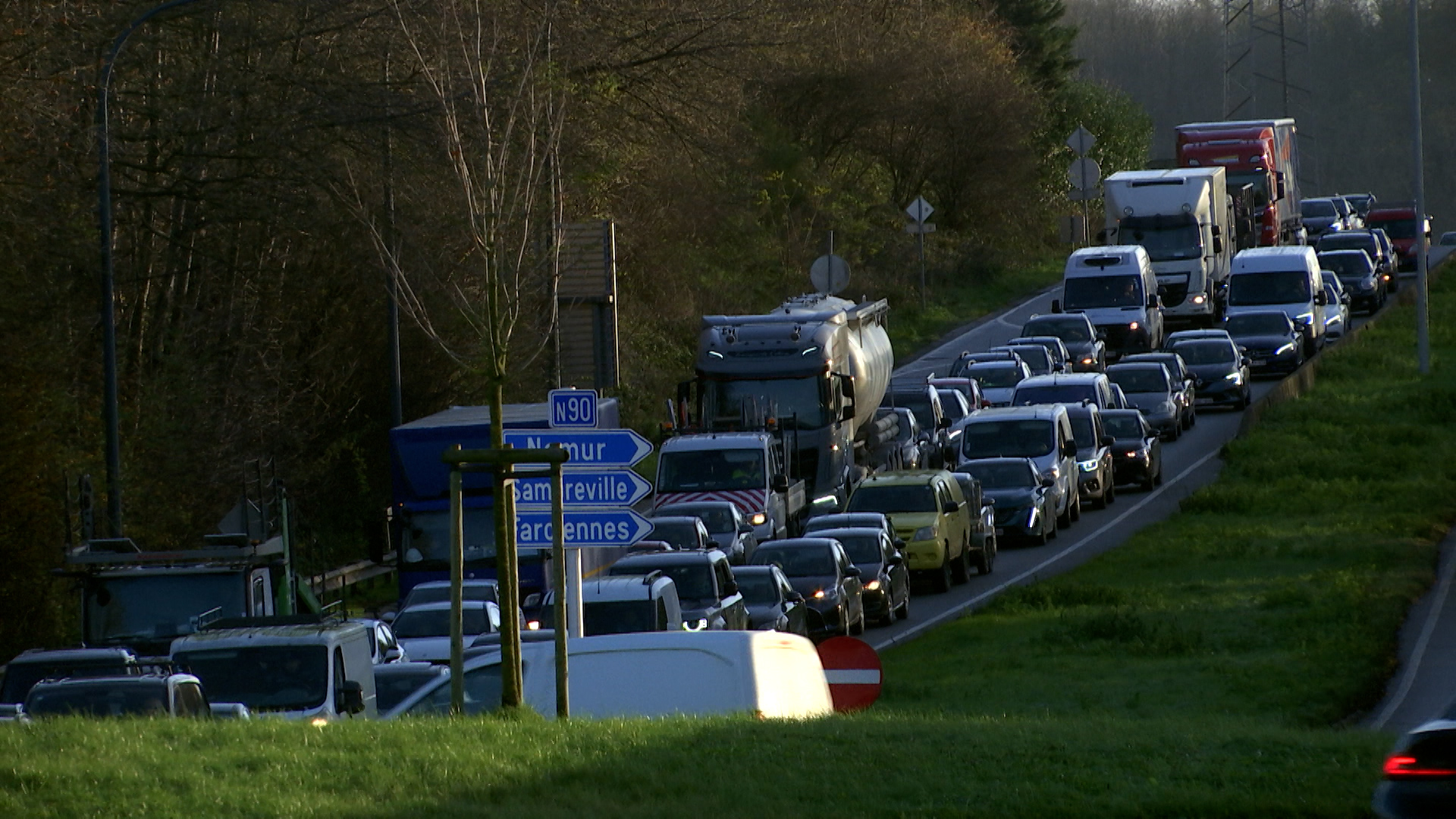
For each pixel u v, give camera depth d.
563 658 49.12
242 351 151.25
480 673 55.28
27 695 61.16
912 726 51.44
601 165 170.88
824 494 136.12
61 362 121.56
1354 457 156.88
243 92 127.19
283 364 156.88
